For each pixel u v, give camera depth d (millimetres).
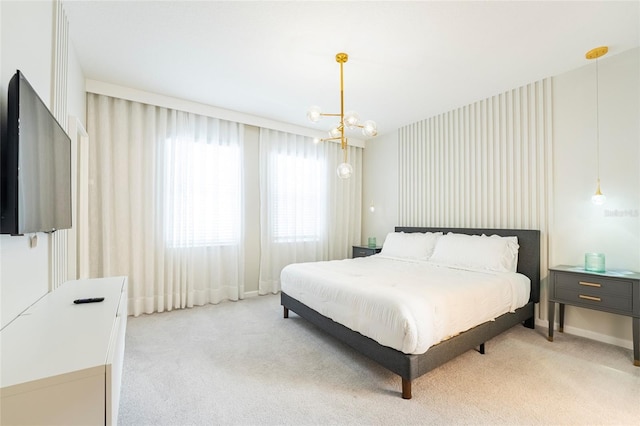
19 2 1397
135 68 2900
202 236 3838
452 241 3436
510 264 3035
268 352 2490
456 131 3906
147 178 3477
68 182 1984
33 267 1542
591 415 1681
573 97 2889
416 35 2326
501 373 2137
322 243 4977
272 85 3252
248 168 4309
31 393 797
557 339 2740
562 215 2961
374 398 1850
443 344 2008
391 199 4906
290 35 2346
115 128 3303
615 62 2645
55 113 1934
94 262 3180
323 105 3814
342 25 2215
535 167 3148
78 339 1072
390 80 3104
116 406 1091
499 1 1945
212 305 3838
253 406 1771
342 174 2697
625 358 2365
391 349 1924
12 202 1145
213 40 2428
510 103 3350
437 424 1611
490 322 2416
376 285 2324
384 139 5051
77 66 2695
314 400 1830
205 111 3822
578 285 2551
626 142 2590
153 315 3420
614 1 1938
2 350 974
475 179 3691
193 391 1919
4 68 1245
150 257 3463
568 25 2197
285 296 3309
